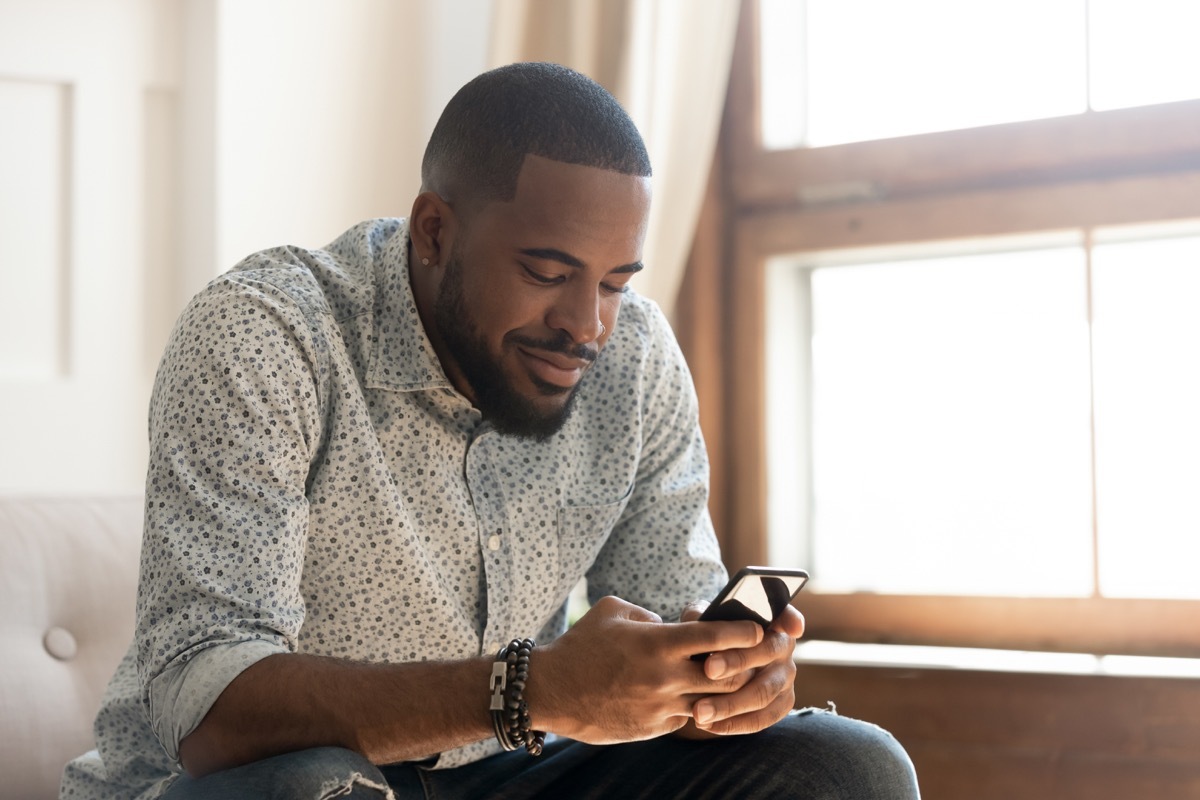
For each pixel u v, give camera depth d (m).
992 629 2.12
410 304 1.27
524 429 1.23
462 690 1.02
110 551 1.59
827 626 2.22
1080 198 2.07
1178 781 1.82
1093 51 2.09
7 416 1.97
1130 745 1.84
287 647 1.08
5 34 2.00
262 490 1.11
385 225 1.41
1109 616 2.04
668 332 1.49
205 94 2.09
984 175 2.14
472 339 1.21
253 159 2.11
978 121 2.18
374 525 1.22
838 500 2.27
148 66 2.09
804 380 2.31
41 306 2.02
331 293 1.29
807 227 2.26
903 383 2.23
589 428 1.41
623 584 1.46
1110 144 2.04
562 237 1.15
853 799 1.22
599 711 1.01
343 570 1.23
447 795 1.27
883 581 2.23
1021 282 2.14
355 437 1.21
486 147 1.18
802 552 2.30
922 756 1.95
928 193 2.18
